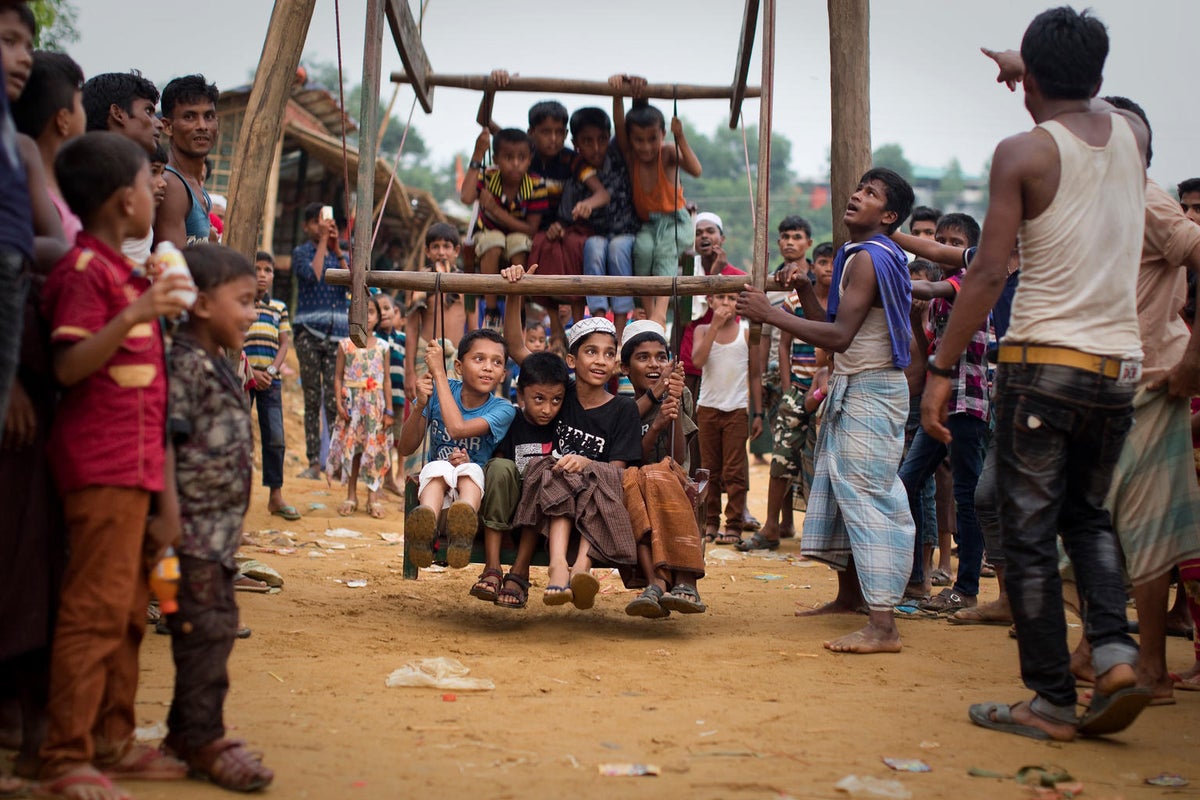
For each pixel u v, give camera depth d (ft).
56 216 11.01
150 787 10.14
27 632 10.00
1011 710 13.24
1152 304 14.88
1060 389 12.73
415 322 33.86
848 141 19.97
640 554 17.93
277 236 66.08
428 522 17.26
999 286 13.08
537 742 11.90
